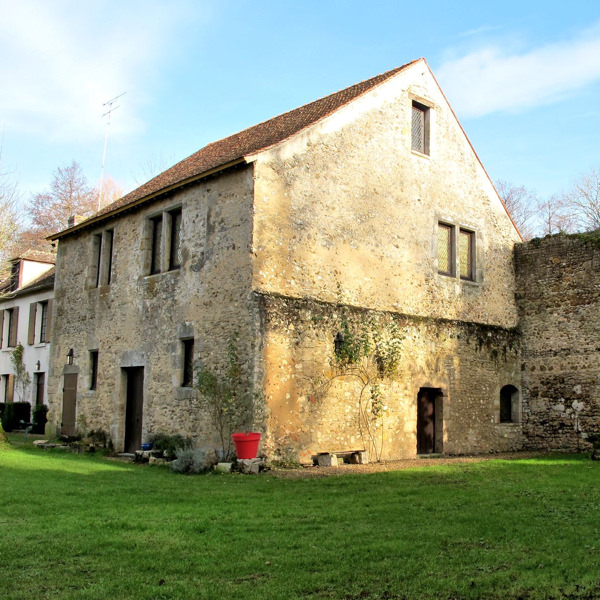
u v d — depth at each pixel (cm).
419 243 1427
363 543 553
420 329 1378
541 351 1566
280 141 1188
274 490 838
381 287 1326
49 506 702
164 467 1118
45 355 2073
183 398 1208
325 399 1178
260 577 463
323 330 1192
